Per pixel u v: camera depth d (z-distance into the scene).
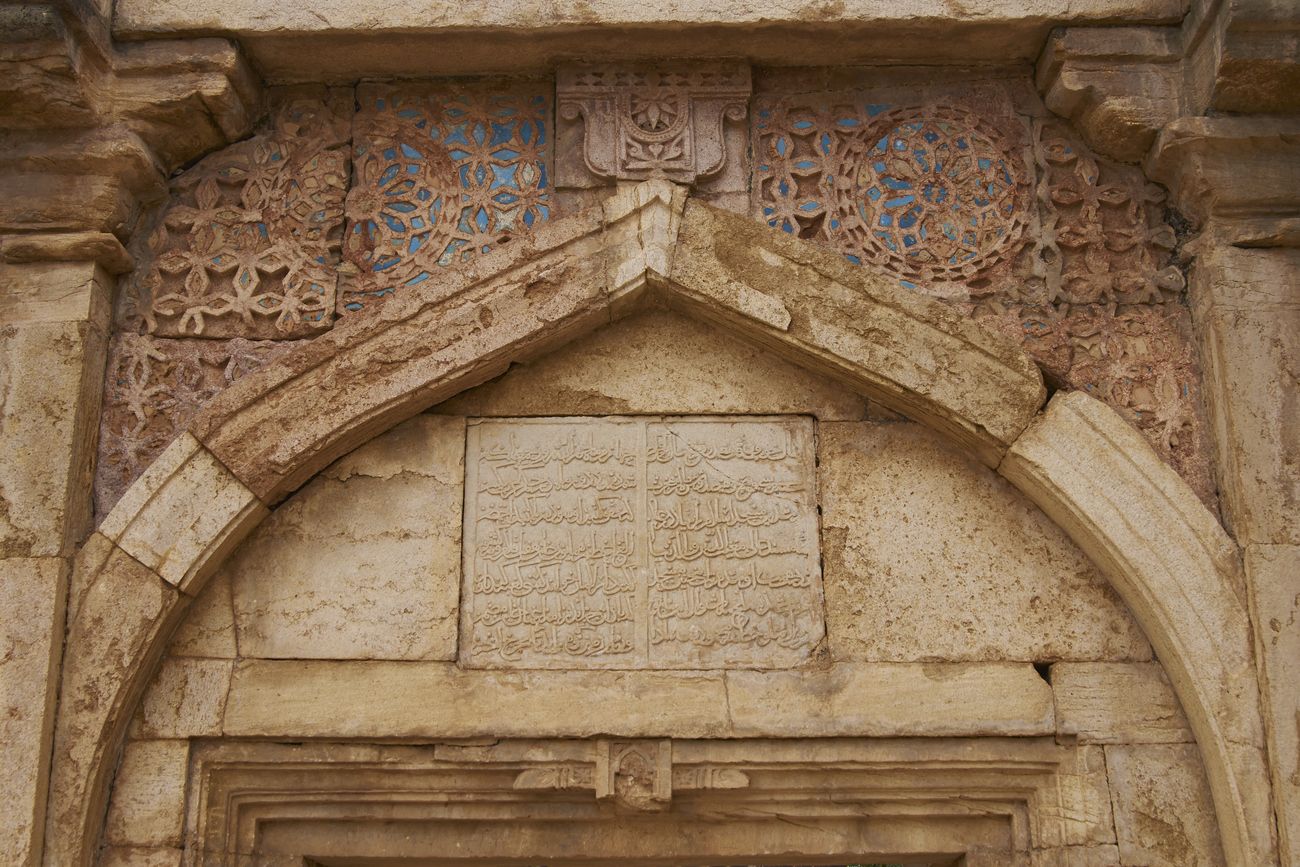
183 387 3.78
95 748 3.39
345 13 3.79
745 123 4.00
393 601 3.65
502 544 3.70
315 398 3.65
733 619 3.65
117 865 3.42
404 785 3.59
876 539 3.73
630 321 3.89
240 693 3.56
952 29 3.87
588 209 3.79
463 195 3.98
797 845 3.69
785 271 3.76
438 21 3.79
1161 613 3.52
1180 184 3.87
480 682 3.58
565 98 3.97
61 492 3.50
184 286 3.87
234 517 3.59
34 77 3.50
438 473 3.76
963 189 4.00
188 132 3.87
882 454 3.80
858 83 4.11
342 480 3.75
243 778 3.59
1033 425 3.67
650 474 3.76
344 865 3.76
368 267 3.91
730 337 3.88
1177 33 3.87
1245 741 3.40
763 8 3.80
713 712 3.56
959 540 3.73
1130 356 3.82
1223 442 3.64
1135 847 3.49
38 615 3.41
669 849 3.68
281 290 3.88
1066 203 3.99
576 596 3.66
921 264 3.92
